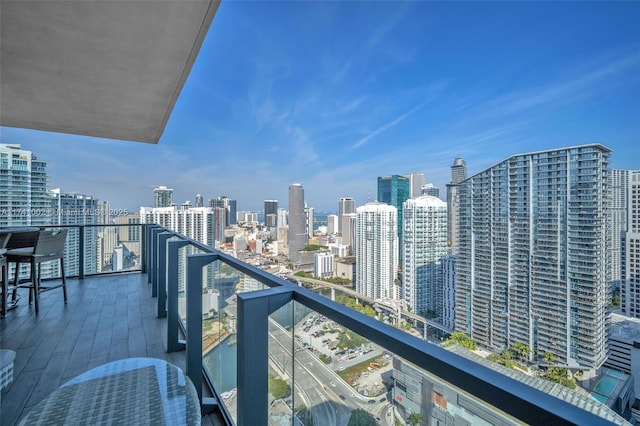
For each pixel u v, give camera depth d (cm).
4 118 380
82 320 311
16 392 191
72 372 215
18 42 224
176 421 92
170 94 313
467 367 51
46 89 300
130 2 187
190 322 192
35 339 267
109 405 100
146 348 253
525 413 42
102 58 247
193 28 212
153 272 394
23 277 373
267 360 100
